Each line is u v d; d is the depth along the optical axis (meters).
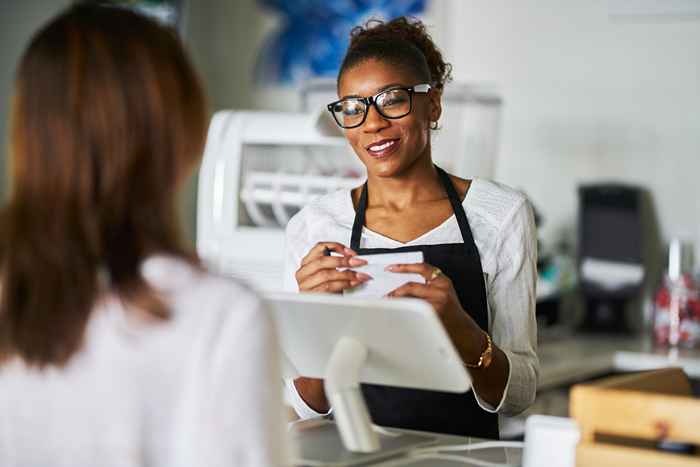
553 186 3.67
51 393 0.98
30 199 0.98
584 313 3.55
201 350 0.95
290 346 1.49
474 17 3.77
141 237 0.98
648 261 3.56
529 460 1.33
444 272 1.78
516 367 1.73
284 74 4.11
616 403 1.25
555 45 3.65
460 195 1.87
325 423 1.60
